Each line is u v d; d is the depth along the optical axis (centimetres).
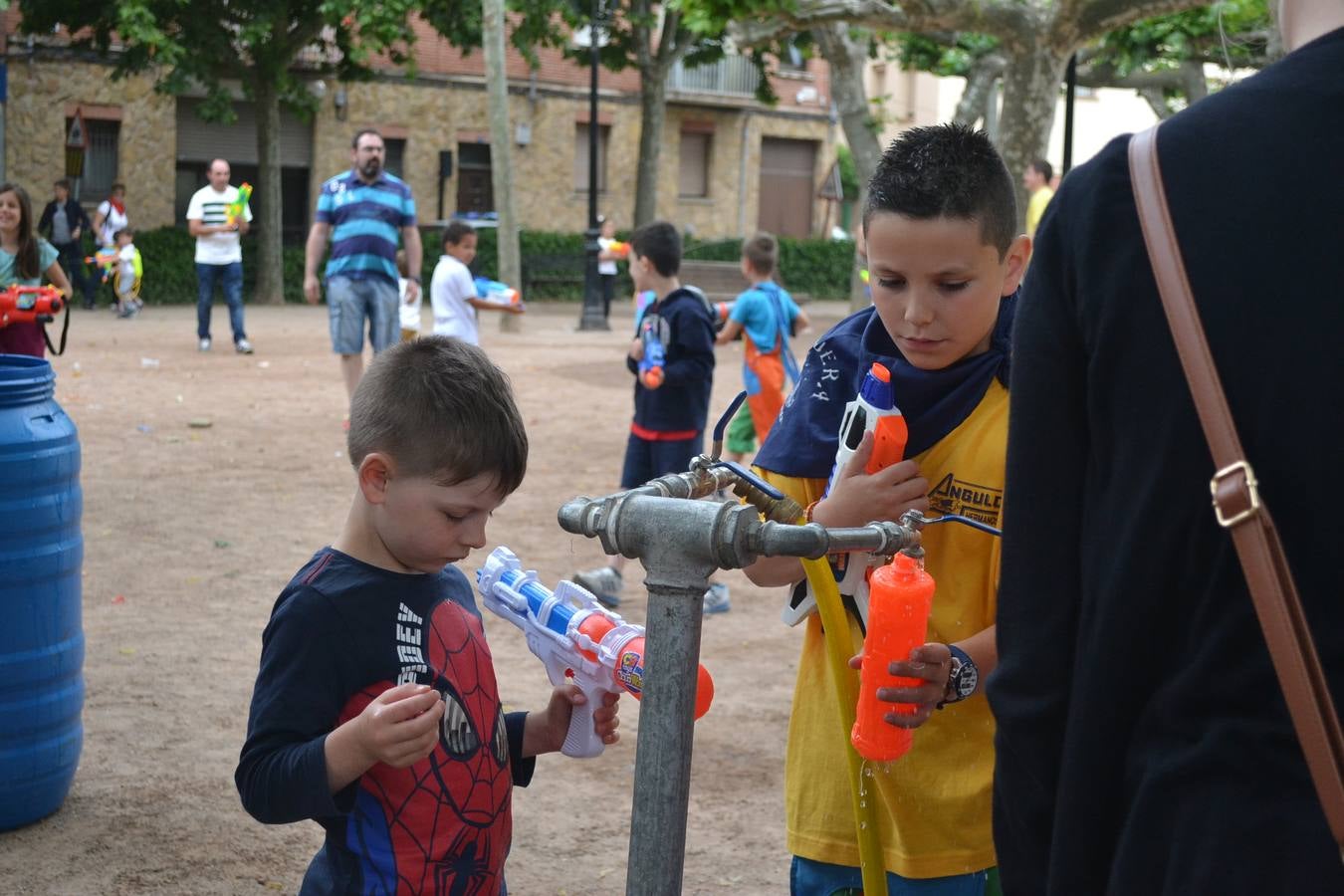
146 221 2812
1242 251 126
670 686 149
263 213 2678
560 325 2370
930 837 230
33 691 375
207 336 1694
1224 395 125
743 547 148
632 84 3384
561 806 418
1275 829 122
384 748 188
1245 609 126
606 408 1265
